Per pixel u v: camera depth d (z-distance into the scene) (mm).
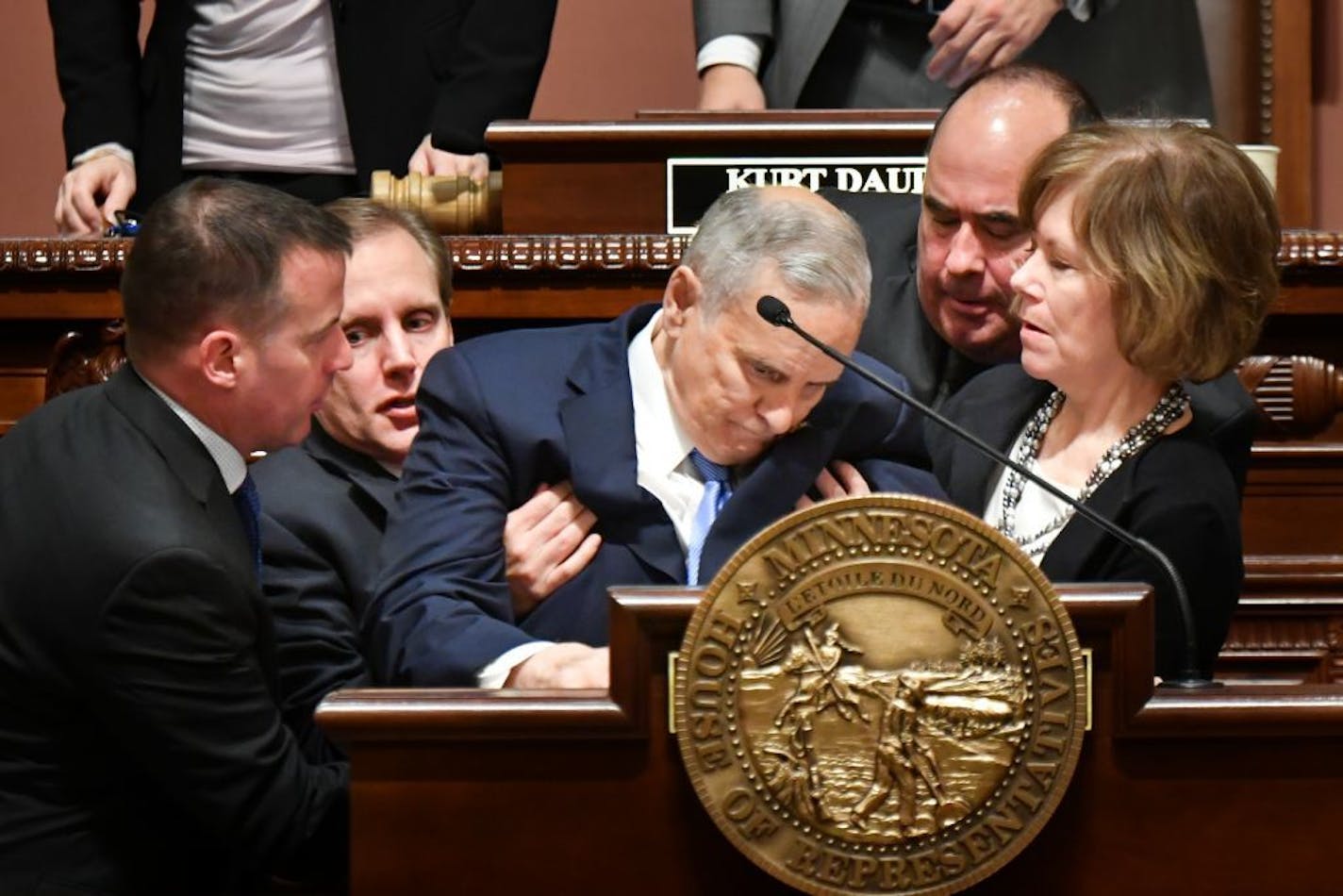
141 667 6594
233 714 6684
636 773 5395
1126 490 6844
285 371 7125
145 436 6910
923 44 11312
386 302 8055
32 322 10086
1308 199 14445
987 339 8445
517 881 5402
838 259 6785
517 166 10039
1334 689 5457
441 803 5402
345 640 7711
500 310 9797
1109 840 5426
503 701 5367
